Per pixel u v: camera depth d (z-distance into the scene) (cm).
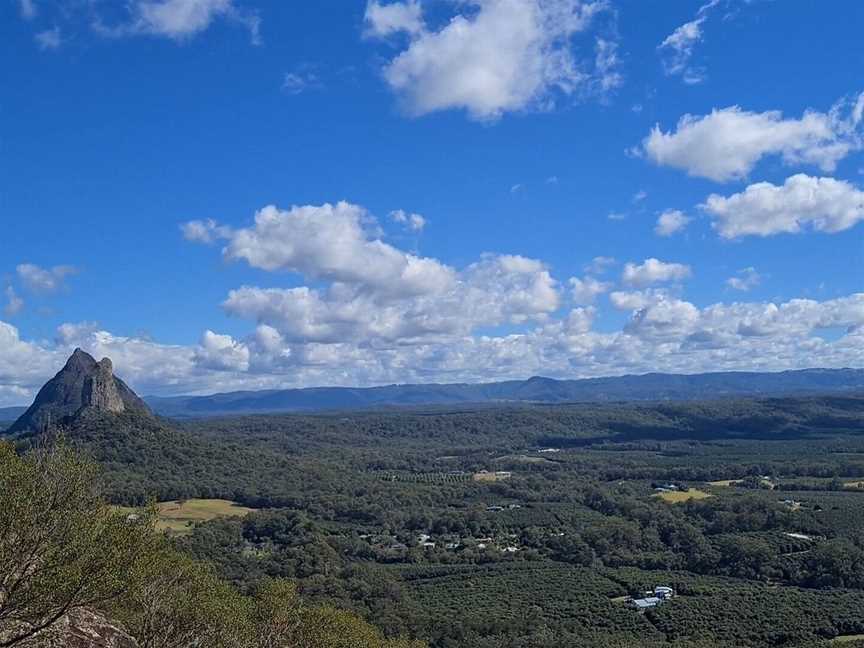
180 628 2745
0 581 1573
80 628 2111
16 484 1644
